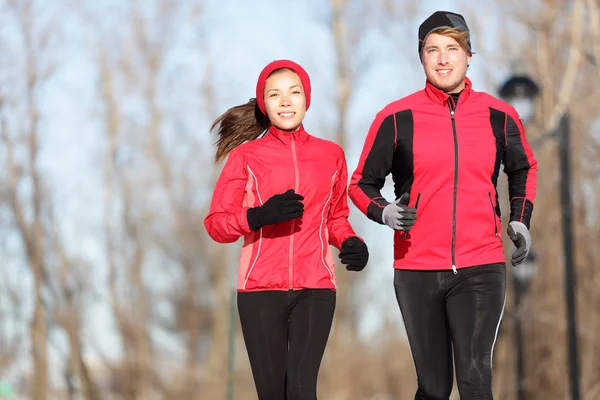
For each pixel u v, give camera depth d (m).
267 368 8.29
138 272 52.19
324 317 8.27
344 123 49.66
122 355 51.75
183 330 55.94
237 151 8.66
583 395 26.14
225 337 52.19
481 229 8.13
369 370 51.72
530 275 19.02
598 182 27.59
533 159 8.50
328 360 50.53
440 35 8.27
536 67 28.52
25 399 47.16
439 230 8.16
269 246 8.38
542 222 27.73
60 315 48.31
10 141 47.91
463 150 8.16
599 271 26.92
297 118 8.59
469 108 8.31
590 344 26.55
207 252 55.25
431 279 8.20
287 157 8.54
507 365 27.36
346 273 51.16
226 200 8.50
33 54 48.31
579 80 27.78
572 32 25.98
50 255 48.53
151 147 53.16
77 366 48.53
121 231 52.31
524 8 29.95
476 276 8.08
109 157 52.09
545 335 27.28
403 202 7.91
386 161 8.41
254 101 9.41
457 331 7.96
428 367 8.18
